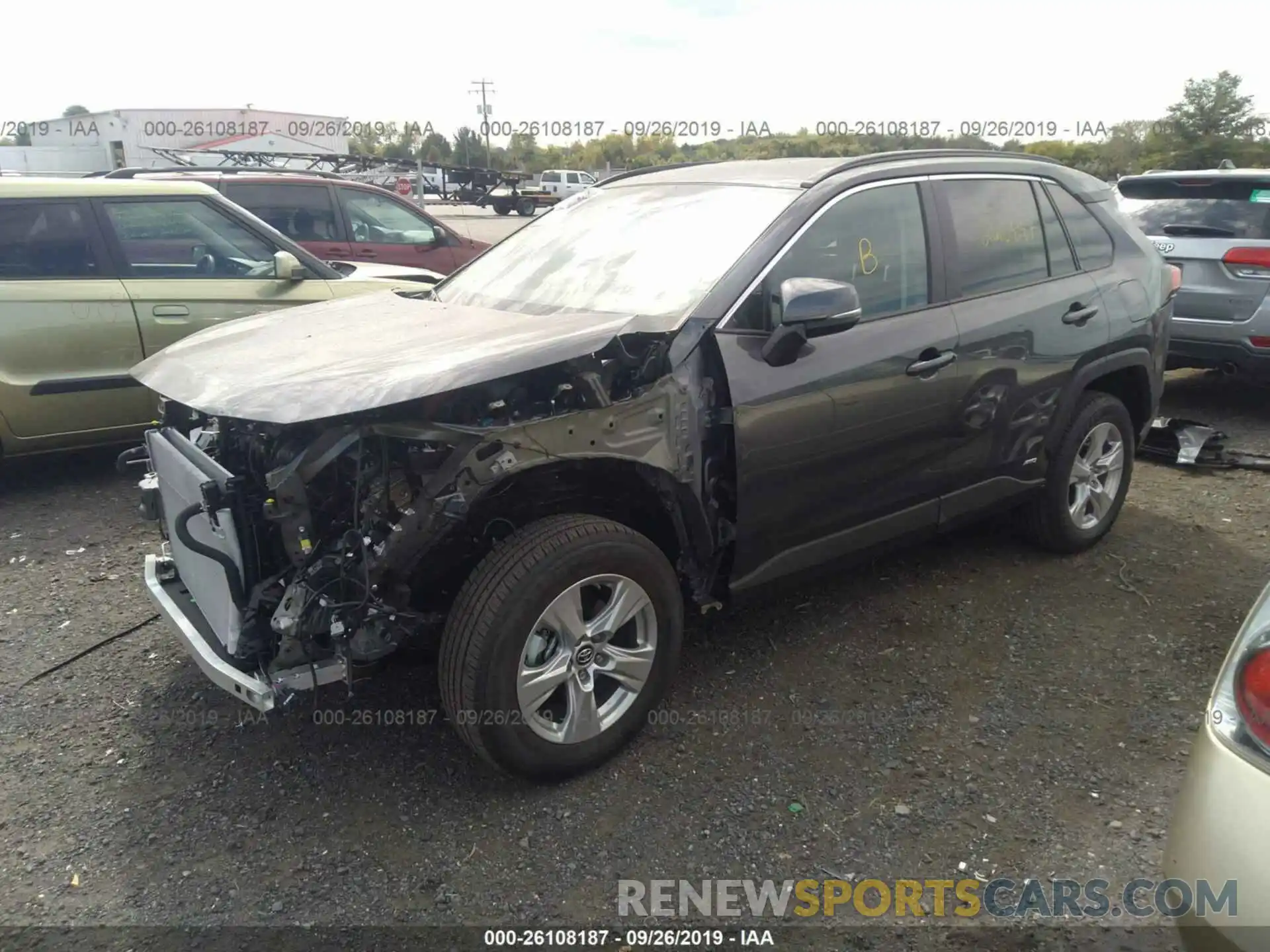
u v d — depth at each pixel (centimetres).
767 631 379
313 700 330
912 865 255
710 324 301
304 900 244
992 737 310
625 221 374
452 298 387
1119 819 271
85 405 530
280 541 268
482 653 259
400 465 268
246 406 254
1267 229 632
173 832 269
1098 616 390
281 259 580
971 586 417
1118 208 454
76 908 242
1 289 501
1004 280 385
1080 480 436
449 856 259
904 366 340
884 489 350
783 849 261
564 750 281
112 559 453
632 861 257
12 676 349
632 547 284
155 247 553
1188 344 667
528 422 265
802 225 327
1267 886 165
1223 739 182
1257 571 433
